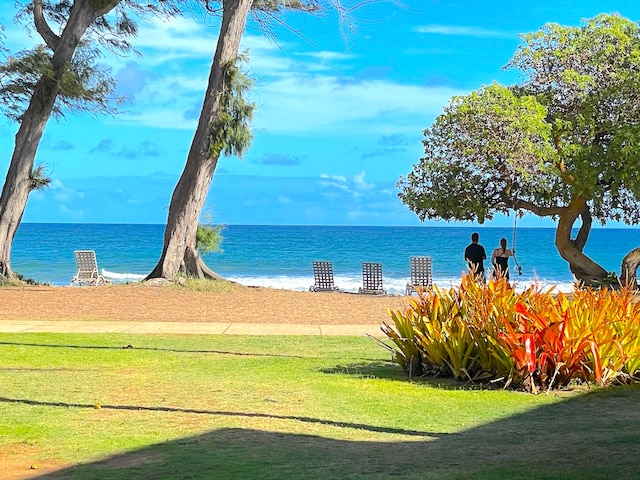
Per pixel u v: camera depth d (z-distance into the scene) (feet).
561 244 85.76
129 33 89.92
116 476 17.94
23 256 196.65
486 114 79.30
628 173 77.71
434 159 83.82
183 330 48.65
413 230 383.45
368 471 18.20
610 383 30.42
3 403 26.73
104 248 225.97
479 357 31.30
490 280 33.27
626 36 82.38
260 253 215.72
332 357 38.24
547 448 20.54
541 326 29.94
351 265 183.32
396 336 33.45
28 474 18.19
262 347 41.52
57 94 84.17
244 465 18.89
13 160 84.99
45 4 88.07
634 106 80.53
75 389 29.35
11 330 47.55
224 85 81.51
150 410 25.73
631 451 19.75
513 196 84.17
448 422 24.56
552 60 84.43
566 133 81.10
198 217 85.25
